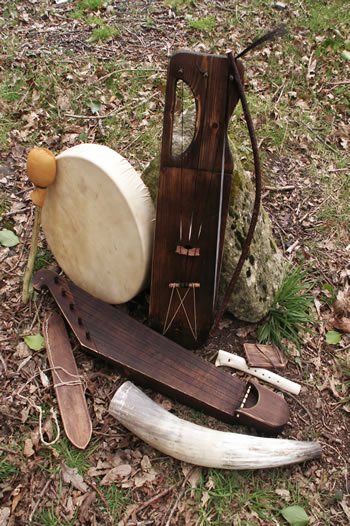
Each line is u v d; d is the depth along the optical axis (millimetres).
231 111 1836
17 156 3467
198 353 2561
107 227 2273
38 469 2070
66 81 4086
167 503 2025
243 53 1662
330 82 4441
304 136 3900
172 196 2053
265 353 2510
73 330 2369
